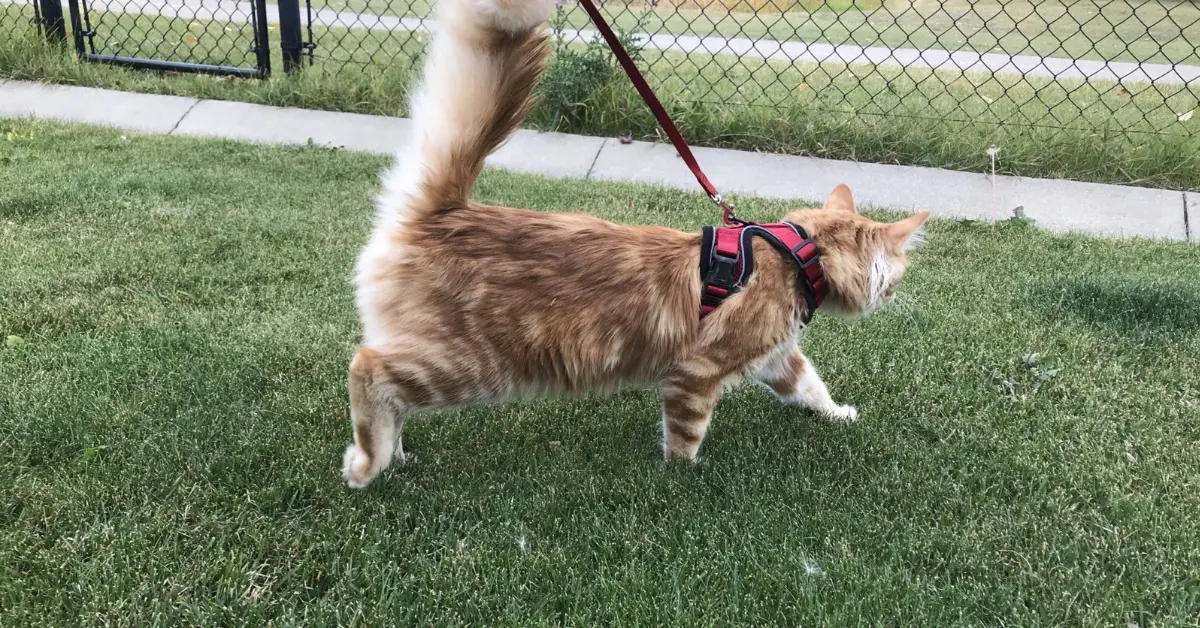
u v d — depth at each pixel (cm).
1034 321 148
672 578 100
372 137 241
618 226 110
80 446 113
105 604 94
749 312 108
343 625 95
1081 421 124
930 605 98
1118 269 166
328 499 108
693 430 115
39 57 275
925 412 127
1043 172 221
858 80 266
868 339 143
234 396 123
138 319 139
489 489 112
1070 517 108
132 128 240
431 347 104
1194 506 110
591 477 114
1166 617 96
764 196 207
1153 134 231
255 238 166
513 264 105
